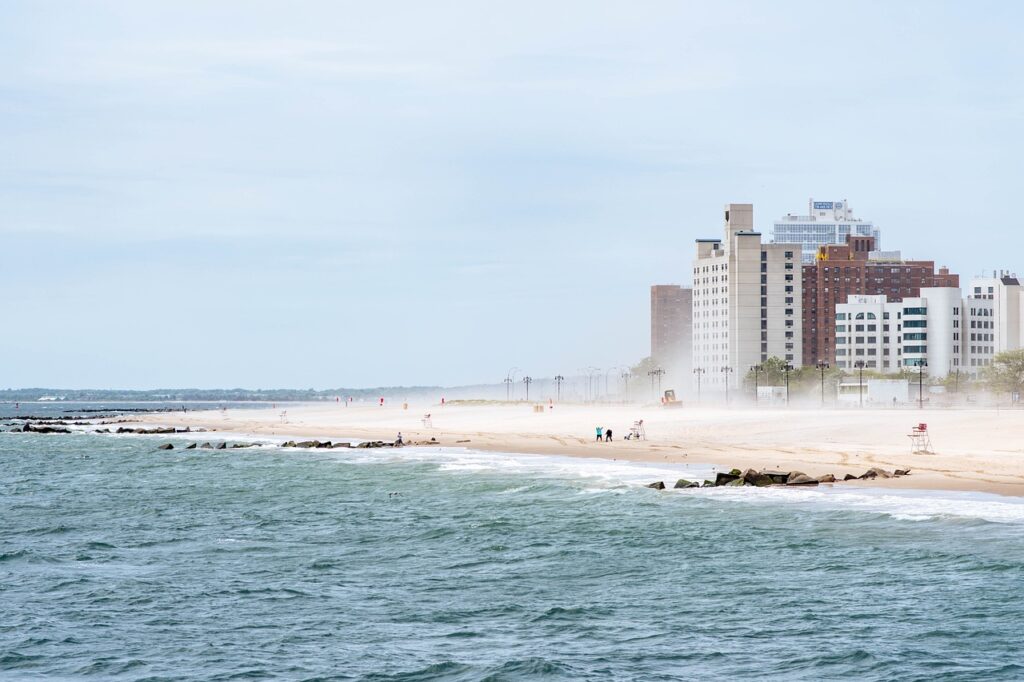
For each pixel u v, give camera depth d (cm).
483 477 17250
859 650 6781
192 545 11262
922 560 9125
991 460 15438
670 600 8231
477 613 8012
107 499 16162
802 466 15988
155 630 7656
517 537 11125
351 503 14638
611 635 7344
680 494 13850
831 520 11212
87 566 10075
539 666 6638
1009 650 6706
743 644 7044
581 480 16075
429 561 10019
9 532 12531
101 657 7025
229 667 6775
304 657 6962
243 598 8575
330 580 9231
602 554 10050
